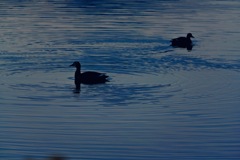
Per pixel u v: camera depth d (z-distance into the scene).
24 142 20.56
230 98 25.73
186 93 26.34
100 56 33.72
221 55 34.69
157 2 59.81
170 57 33.84
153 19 47.66
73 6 55.44
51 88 26.89
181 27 44.31
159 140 20.84
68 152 19.73
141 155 19.55
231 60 33.31
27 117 23.11
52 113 23.58
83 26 43.56
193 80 28.53
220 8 55.69
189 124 22.48
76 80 27.86
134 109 24.05
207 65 31.92
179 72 30.14
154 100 25.27
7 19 46.97
